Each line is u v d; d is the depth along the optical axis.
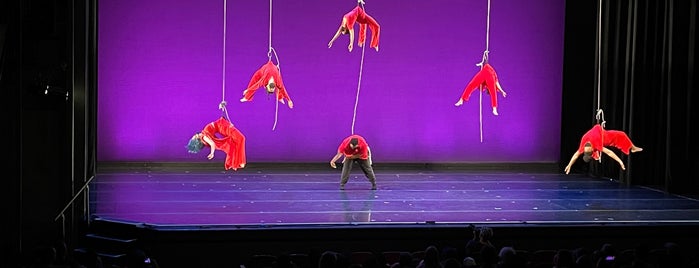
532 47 15.02
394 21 14.71
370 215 10.09
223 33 14.40
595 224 9.76
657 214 10.60
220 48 14.38
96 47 12.48
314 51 14.60
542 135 15.17
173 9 14.23
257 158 14.62
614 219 10.13
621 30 14.05
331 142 14.77
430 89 14.88
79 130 9.81
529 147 15.16
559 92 15.14
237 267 9.17
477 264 7.11
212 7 14.33
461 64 14.89
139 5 14.12
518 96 15.05
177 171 13.98
